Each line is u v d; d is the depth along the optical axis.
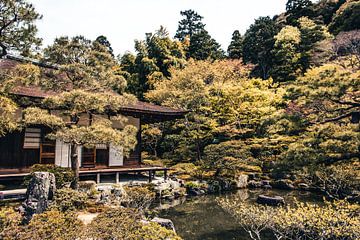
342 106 7.80
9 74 8.16
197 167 16.50
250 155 17.03
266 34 32.34
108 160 12.84
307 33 27.14
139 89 28.03
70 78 9.28
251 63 33.72
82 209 7.57
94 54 9.42
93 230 4.01
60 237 3.66
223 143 16.28
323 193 14.06
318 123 7.86
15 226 4.03
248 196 13.59
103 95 8.55
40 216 4.29
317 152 7.37
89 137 7.90
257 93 19.00
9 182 10.03
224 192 14.71
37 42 8.20
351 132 6.92
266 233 8.10
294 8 34.22
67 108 8.48
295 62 26.88
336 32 27.73
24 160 10.35
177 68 27.89
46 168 8.84
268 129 8.56
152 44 30.30
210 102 19.94
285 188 15.75
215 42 39.34
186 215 10.07
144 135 21.17
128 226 4.23
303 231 6.73
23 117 8.27
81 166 11.91
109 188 10.02
